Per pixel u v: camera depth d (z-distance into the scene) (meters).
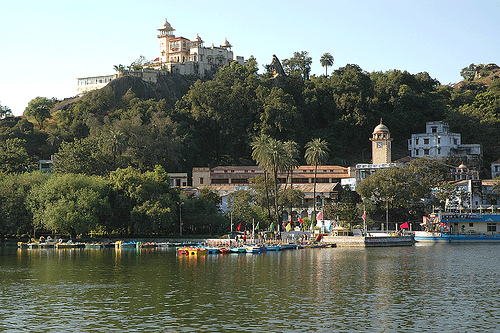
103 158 186.88
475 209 165.50
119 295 67.31
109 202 147.00
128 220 147.50
